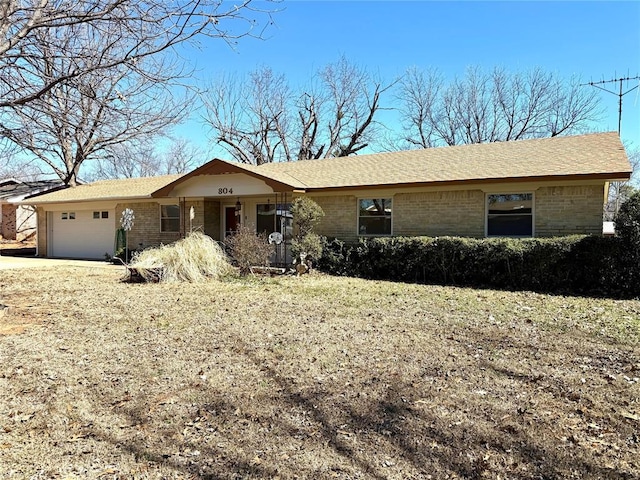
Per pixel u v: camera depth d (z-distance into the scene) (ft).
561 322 22.97
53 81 19.61
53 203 66.23
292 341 19.35
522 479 9.11
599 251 32.60
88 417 12.00
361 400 13.04
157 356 17.30
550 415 11.98
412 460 9.85
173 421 11.77
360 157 56.90
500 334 20.54
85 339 19.71
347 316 24.49
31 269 49.19
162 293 32.60
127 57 19.71
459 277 38.01
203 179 51.03
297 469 9.50
